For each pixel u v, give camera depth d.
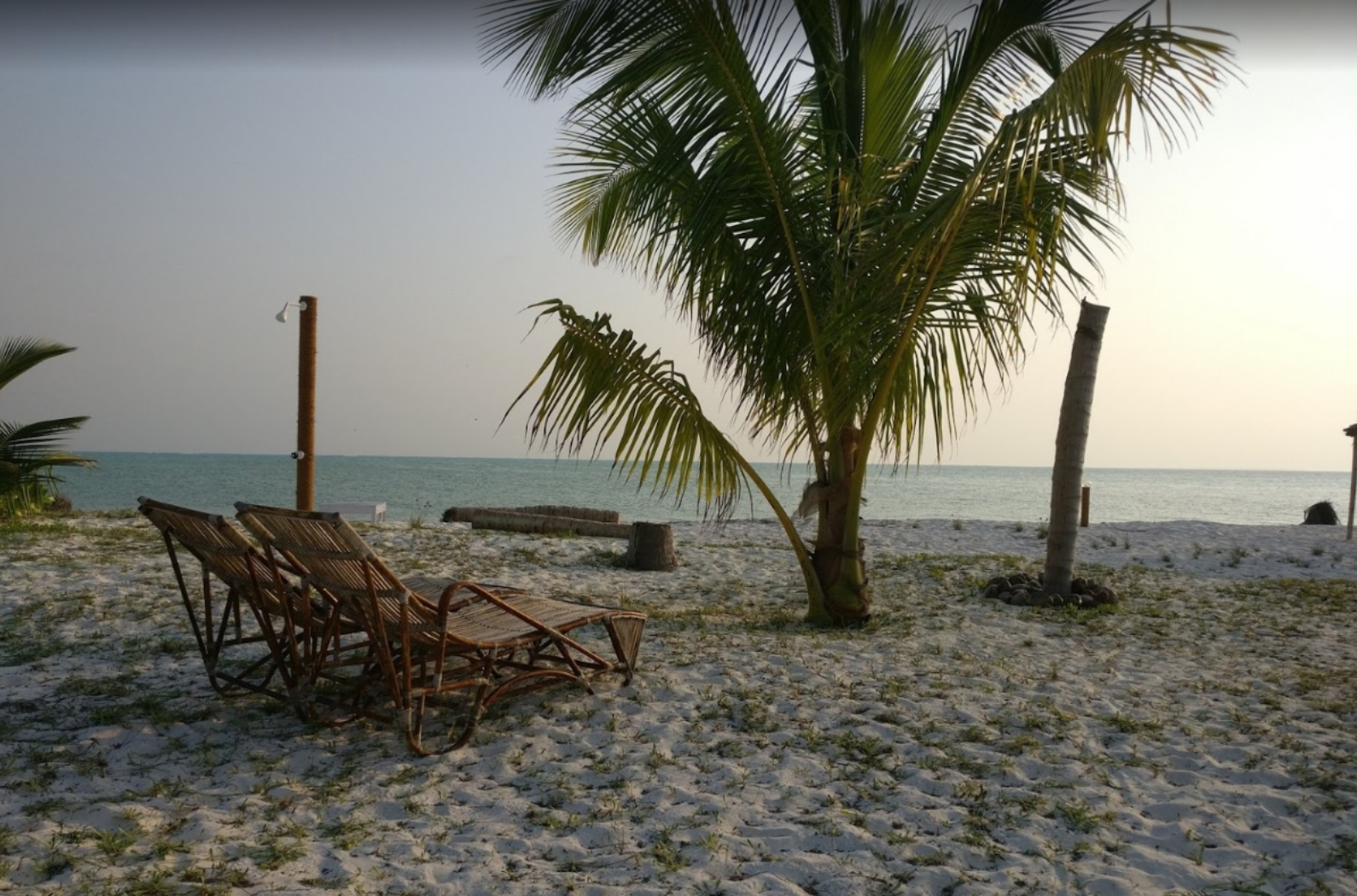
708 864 3.12
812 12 6.91
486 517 14.27
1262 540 16.19
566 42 6.00
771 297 6.73
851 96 6.89
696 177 6.37
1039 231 6.06
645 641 6.54
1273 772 4.05
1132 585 9.98
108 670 5.47
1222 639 7.11
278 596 4.38
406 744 4.27
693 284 6.74
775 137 6.27
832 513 7.21
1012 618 7.73
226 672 5.41
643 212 7.01
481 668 4.82
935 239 5.96
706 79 6.10
